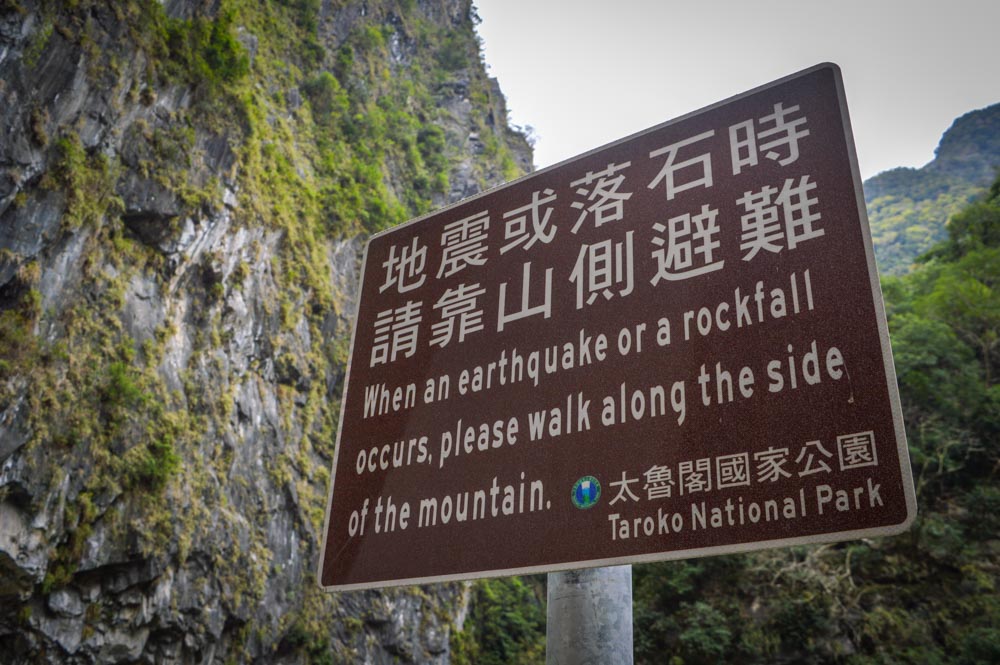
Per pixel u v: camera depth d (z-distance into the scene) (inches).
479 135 2095.2
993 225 1518.2
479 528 151.5
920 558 1077.1
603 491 140.7
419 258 202.7
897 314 1427.2
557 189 186.2
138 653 738.2
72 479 704.4
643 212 168.4
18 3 741.9
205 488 827.4
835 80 158.6
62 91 770.8
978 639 942.4
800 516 121.2
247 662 833.5
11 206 721.6
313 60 1390.3
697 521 129.0
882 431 121.6
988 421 1172.5
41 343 720.3
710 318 147.1
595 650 132.3
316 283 1084.5
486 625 1266.0
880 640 1013.2
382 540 162.7
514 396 163.0
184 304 875.4
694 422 138.3
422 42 2180.1
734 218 155.4
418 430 173.0
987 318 1306.6
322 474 1015.0
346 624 976.9
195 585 792.9
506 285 180.5
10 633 662.5
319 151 1264.8
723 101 170.9
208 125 939.3
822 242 143.1
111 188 808.9
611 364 153.7
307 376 1038.4
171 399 818.8
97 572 713.0
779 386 133.6
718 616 1067.3
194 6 979.3
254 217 983.6
